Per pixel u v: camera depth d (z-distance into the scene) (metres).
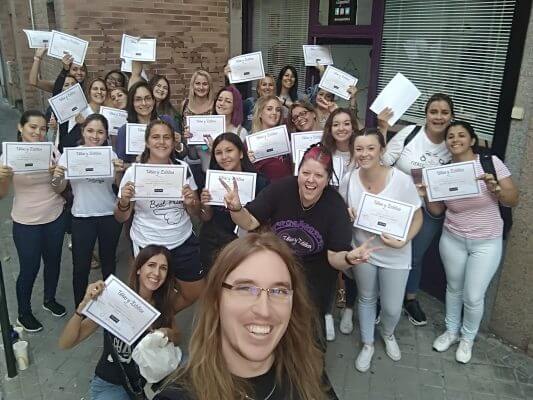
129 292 2.68
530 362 3.78
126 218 3.63
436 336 4.13
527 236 3.68
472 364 3.76
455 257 3.72
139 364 2.41
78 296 4.08
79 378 3.54
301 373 1.50
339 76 4.94
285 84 5.84
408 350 3.94
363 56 5.61
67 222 4.18
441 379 3.61
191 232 3.78
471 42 4.23
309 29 6.20
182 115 5.61
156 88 5.55
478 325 3.77
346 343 4.03
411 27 4.84
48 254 4.12
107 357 2.84
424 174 3.52
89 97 5.50
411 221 3.23
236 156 3.63
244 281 1.34
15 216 3.84
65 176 3.74
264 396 1.40
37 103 12.17
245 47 7.79
